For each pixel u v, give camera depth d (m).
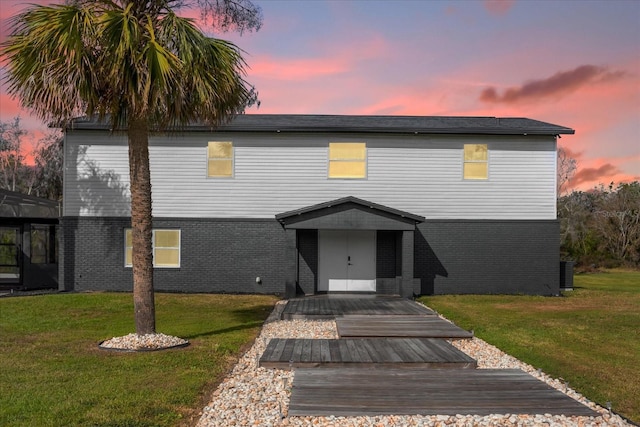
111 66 8.85
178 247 19.17
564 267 20.75
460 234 19.34
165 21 9.36
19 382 7.32
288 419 5.89
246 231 19.17
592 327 12.59
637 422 6.26
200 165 19.20
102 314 14.15
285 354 8.79
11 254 23.45
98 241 19.11
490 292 19.30
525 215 19.50
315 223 17.70
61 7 8.86
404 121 21.11
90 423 5.75
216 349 9.55
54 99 8.80
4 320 13.07
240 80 10.55
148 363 8.42
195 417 6.07
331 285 19.59
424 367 8.28
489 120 21.92
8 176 42.94
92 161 19.19
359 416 5.95
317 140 19.31
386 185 19.33
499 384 7.09
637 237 39.69
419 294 18.86
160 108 9.52
